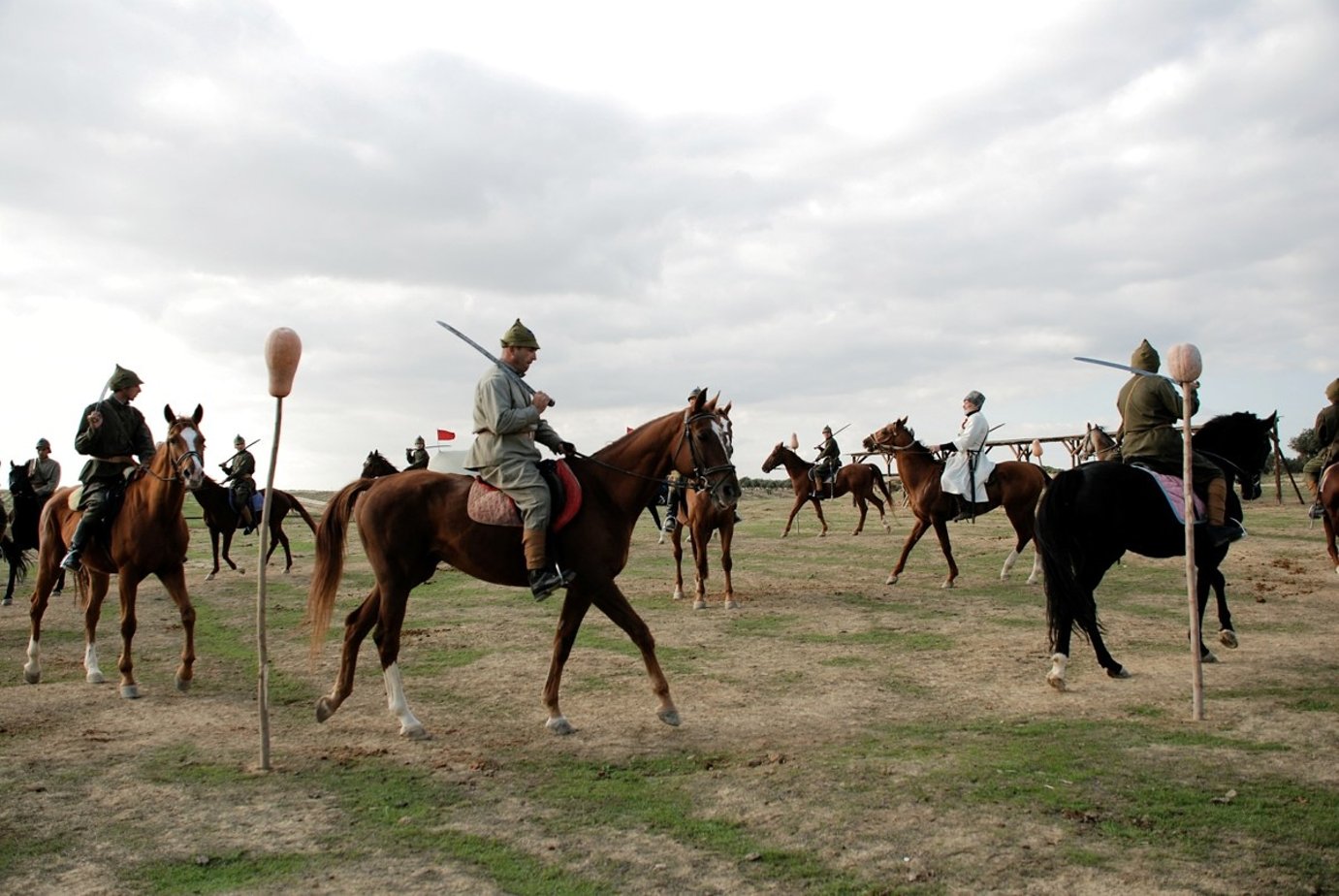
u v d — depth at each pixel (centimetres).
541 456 705
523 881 440
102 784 579
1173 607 1162
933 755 607
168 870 455
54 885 439
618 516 705
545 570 658
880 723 702
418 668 928
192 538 2481
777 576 1562
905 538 2109
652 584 1499
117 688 857
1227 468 860
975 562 1656
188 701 808
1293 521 2075
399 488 709
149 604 1388
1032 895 414
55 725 726
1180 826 481
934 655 938
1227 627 911
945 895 417
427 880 443
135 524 813
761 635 1061
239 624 1209
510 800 548
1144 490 812
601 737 682
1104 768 568
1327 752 592
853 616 1169
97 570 870
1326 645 927
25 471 1479
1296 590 1260
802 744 652
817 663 913
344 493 722
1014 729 667
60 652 1047
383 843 487
